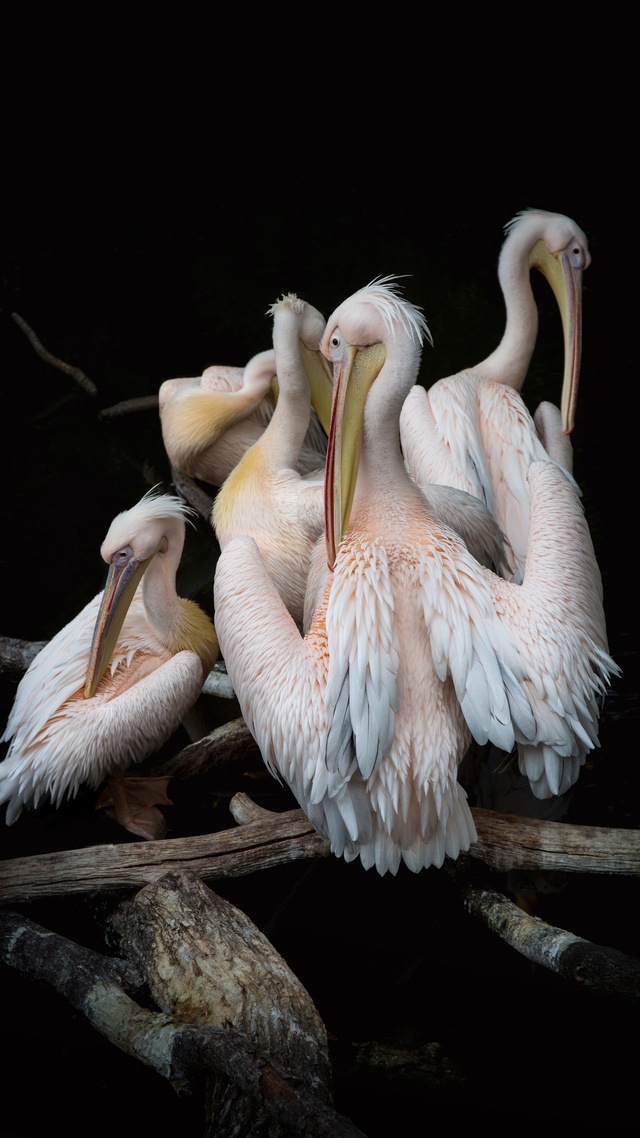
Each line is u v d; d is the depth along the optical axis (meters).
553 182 12.41
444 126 14.16
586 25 16.31
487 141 13.66
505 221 11.48
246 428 7.48
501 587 4.34
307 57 15.85
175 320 9.77
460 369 8.70
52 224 11.87
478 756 5.26
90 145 13.87
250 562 4.68
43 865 4.50
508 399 6.35
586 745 4.26
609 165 12.78
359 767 3.91
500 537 5.66
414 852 4.15
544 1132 3.55
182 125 14.35
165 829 4.87
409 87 15.23
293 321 6.08
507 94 14.95
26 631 6.21
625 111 14.29
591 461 7.48
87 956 4.13
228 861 4.50
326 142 13.87
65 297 10.26
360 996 4.05
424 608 4.17
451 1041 3.88
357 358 4.35
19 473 7.88
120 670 5.18
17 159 13.49
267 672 4.32
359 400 4.34
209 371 7.73
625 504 7.00
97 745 4.78
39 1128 3.63
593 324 9.39
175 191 12.64
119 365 9.16
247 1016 3.83
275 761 4.36
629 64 15.51
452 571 4.20
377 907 4.45
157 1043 3.72
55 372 9.14
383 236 11.27
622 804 4.88
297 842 4.57
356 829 4.03
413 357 4.28
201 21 16.03
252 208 12.14
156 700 4.91
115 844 4.59
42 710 4.91
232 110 14.71
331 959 4.21
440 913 4.41
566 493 5.00
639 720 5.37
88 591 6.57
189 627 5.45
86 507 7.46
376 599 4.11
